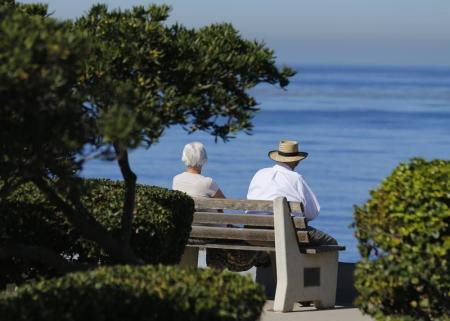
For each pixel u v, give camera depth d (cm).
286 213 2422
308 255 2447
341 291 2594
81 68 1588
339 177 9338
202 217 2541
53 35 1379
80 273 1564
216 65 1731
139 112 1513
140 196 2178
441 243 1706
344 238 5666
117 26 1738
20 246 1931
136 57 1703
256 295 1550
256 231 2509
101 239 1898
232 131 1706
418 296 1738
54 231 2111
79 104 1570
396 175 1762
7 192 1708
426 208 1706
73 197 1848
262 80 1794
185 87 1738
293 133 14975
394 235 1728
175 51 1756
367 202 1769
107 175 9394
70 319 1395
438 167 1769
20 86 1326
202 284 1525
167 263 2198
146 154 11344
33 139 1451
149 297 1462
